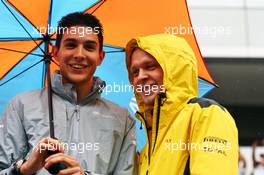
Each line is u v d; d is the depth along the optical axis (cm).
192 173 339
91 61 397
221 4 1045
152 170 360
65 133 385
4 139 379
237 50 991
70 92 396
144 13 461
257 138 981
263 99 981
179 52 372
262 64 988
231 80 981
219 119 346
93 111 398
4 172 360
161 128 371
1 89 447
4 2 438
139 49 384
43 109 387
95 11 450
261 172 941
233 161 337
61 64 399
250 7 1048
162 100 370
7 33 438
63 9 442
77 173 342
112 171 392
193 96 376
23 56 440
